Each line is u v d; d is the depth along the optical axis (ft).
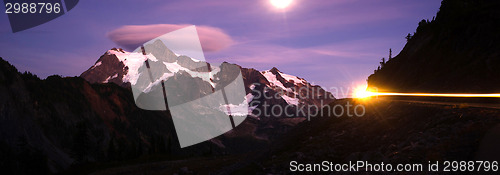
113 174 123.75
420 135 54.70
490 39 160.76
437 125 57.88
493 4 182.70
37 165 451.12
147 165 130.21
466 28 184.34
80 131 367.04
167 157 204.44
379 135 67.21
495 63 141.28
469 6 206.80
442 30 206.28
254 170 64.80
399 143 56.54
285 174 56.18
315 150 65.67
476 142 42.22
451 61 178.40
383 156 49.80
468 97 120.78
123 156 456.04
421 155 45.19
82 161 361.71
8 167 444.96
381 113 91.15
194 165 104.63
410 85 200.75
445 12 225.56
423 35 240.32
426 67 198.80
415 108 81.30
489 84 132.05
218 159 116.16
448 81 161.89
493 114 56.29
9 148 518.78
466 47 173.58
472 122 52.65
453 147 43.60
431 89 169.68
